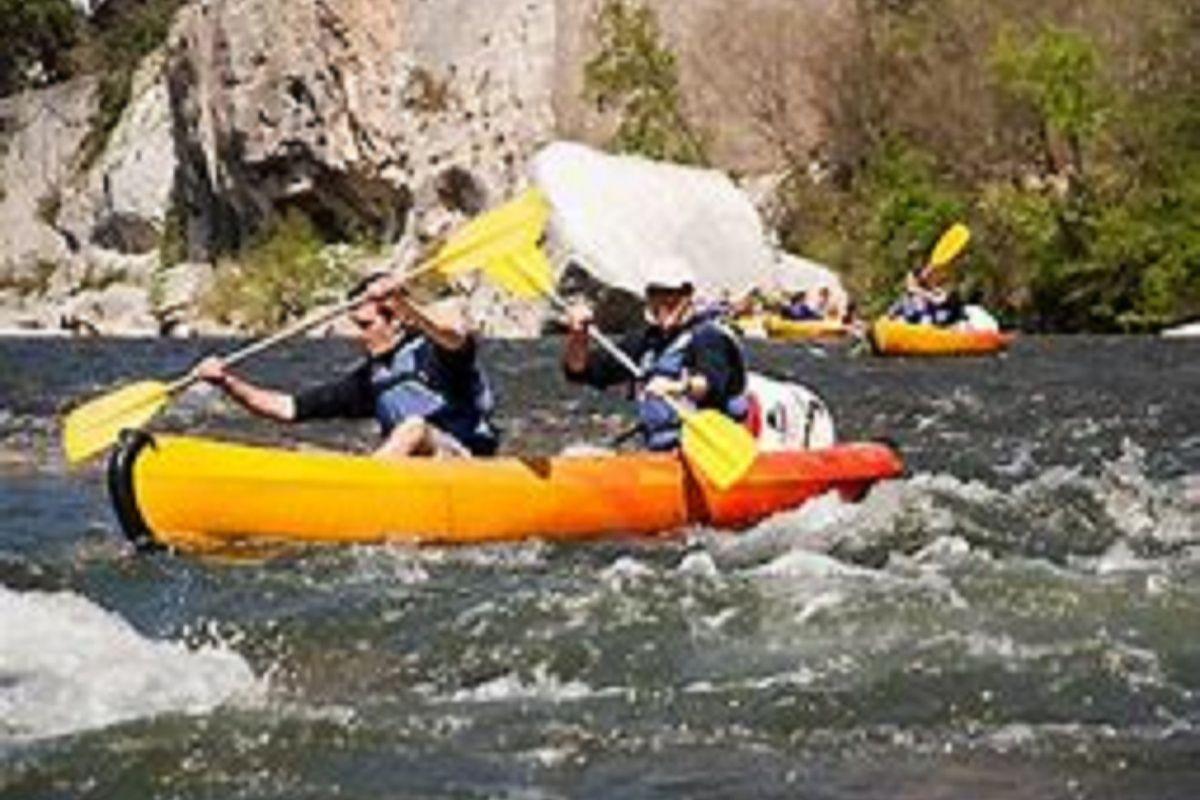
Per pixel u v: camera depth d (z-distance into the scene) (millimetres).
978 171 105438
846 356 67438
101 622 17594
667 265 26422
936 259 71812
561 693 15719
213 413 44812
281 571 21891
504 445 37406
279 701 15391
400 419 25031
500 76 130000
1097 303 93312
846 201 113688
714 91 123375
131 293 136250
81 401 52312
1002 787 13062
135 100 168875
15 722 14555
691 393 26250
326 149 133875
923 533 24250
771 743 14203
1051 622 17969
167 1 191500
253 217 140750
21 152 180500
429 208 130625
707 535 24766
